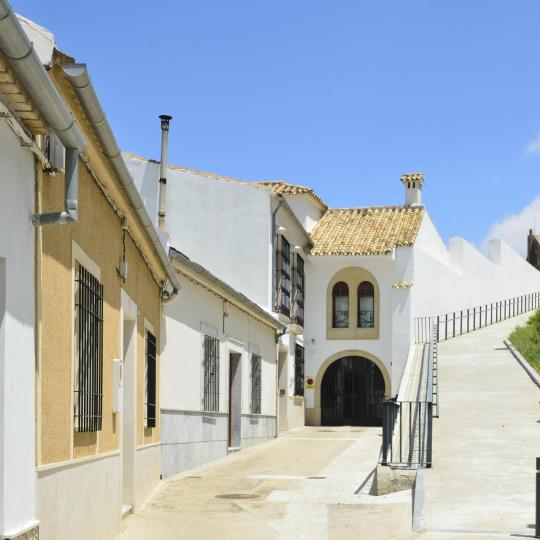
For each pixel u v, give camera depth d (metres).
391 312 33.03
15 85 4.98
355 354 33.19
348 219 36.28
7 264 5.34
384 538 9.22
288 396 29.81
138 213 9.91
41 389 6.10
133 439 11.52
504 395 21.28
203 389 18.06
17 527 5.51
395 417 14.87
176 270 15.73
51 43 6.07
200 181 27.27
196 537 9.83
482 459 13.78
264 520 10.82
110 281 9.20
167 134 21.75
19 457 5.57
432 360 24.33
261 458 19.12
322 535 9.74
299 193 34.19
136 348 11.70
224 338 20.33
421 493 10.99
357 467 16.83
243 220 26.98
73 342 7.17
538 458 8.68
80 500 7.50
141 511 11.57
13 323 5.46
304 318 33.62
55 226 6.49
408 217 35.59
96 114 6.75
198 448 17.50
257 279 26.77
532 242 64.81
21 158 5.62
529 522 9.44
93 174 7.87
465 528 9.18
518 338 31.16
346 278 33.66
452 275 37.12
